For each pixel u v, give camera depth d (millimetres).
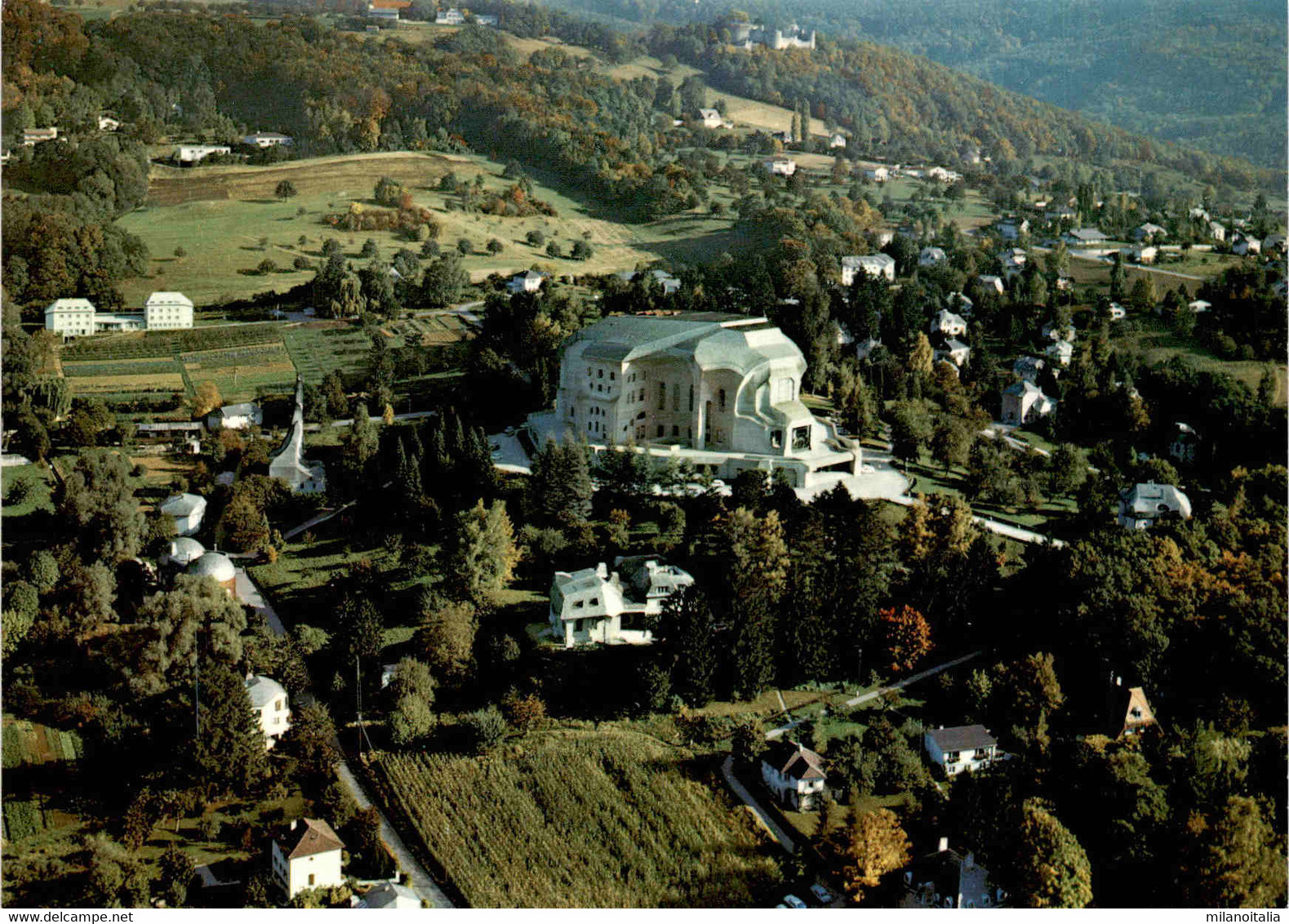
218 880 157625
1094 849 166500
